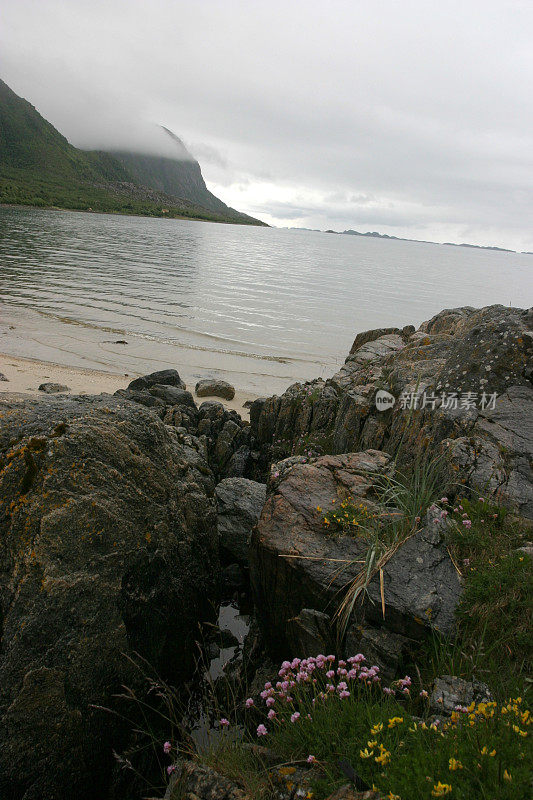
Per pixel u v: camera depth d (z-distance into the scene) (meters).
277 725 3.96
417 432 7.40
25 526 4.86
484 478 5.88
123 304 32.31
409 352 11.04
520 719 3.06
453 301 53.06
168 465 6.55
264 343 26.28
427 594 4.54
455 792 2.62
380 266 103.19
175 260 64.50
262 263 75.75
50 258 51.44
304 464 6.62
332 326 32.66
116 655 4.97
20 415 6.04
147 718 5.20
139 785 4.88
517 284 90.38
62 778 4.39
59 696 4.49
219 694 5.67
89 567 5.03
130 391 13.16
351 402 9.41
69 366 19.31
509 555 4.75
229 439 11.82
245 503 8.36
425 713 3.48
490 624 4.23
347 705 3.61
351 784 3.01
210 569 6.89
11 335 22.94
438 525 5.22
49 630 4.61
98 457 5.59
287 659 5.56
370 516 5.46
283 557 5.27
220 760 3.70
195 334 26.66
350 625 4.71
